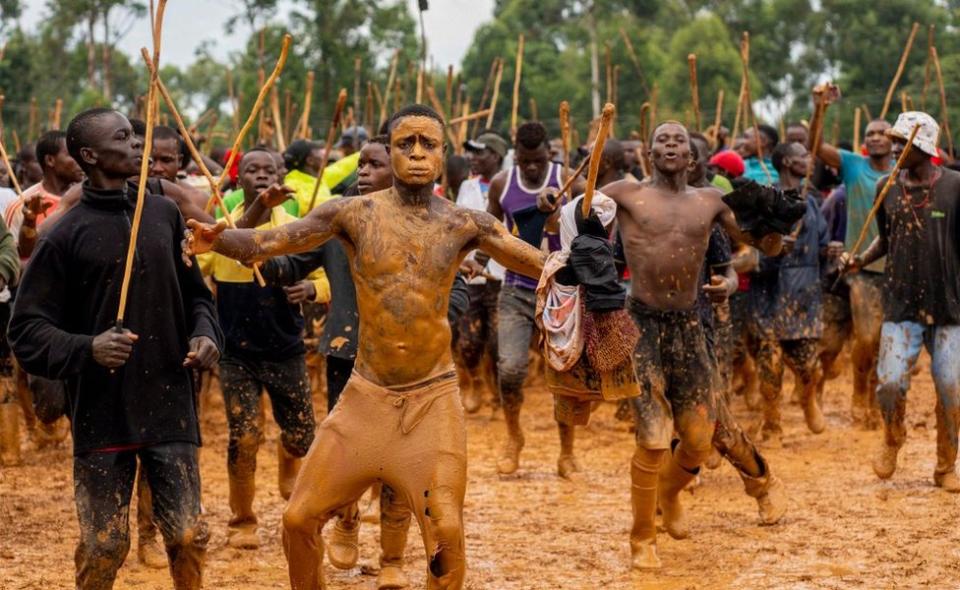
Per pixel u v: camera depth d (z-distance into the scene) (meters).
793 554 8.62
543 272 6.64
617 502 10.48
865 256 10.84
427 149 6.29
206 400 14.59
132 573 8.38
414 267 6.30
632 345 7.00
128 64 54.47
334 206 6.40
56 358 6.12
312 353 15.59
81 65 53.12
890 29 49.97
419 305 6.29
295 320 8.88
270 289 8.70
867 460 11.87
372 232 6.33
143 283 6.41
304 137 14.62
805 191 11.64
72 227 6.36
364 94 37.59
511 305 11.40
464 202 13.62
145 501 8.47
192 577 6.47
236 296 8.68
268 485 11.19
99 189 6.43
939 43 48.38
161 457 6.40
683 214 8.39
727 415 8.91
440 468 6.22
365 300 6.34
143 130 9.66
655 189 8.51
